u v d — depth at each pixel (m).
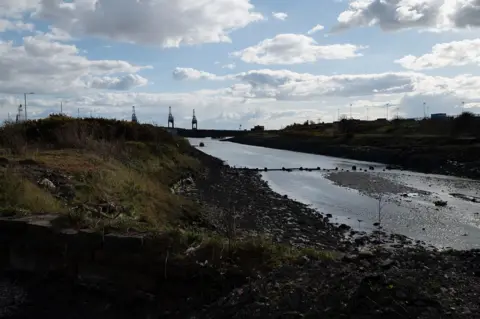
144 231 8.39
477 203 27.17
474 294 6.23
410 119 112.75
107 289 7.66
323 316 5.53
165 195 18.03
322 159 69.94
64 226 8.48
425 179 40.53
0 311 7.14
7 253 8.41
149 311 7.28
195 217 16.77
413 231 19.55
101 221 8.94
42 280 7.96
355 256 8.10
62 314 7.23
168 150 38.34
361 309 5.50
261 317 5.80
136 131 38.56
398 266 7.48
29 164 16.05
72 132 26.92
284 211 22.97
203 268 7.44
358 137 85.06
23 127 28.31
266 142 122.69
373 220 21.81
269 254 7.83
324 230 18.88
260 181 38.66
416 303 5.57
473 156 49.56
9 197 10.45
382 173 46.50
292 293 6.09
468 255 9.25
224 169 48.25
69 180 14.30
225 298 6.77
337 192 32.09
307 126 145.00
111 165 19.17
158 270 7.57
